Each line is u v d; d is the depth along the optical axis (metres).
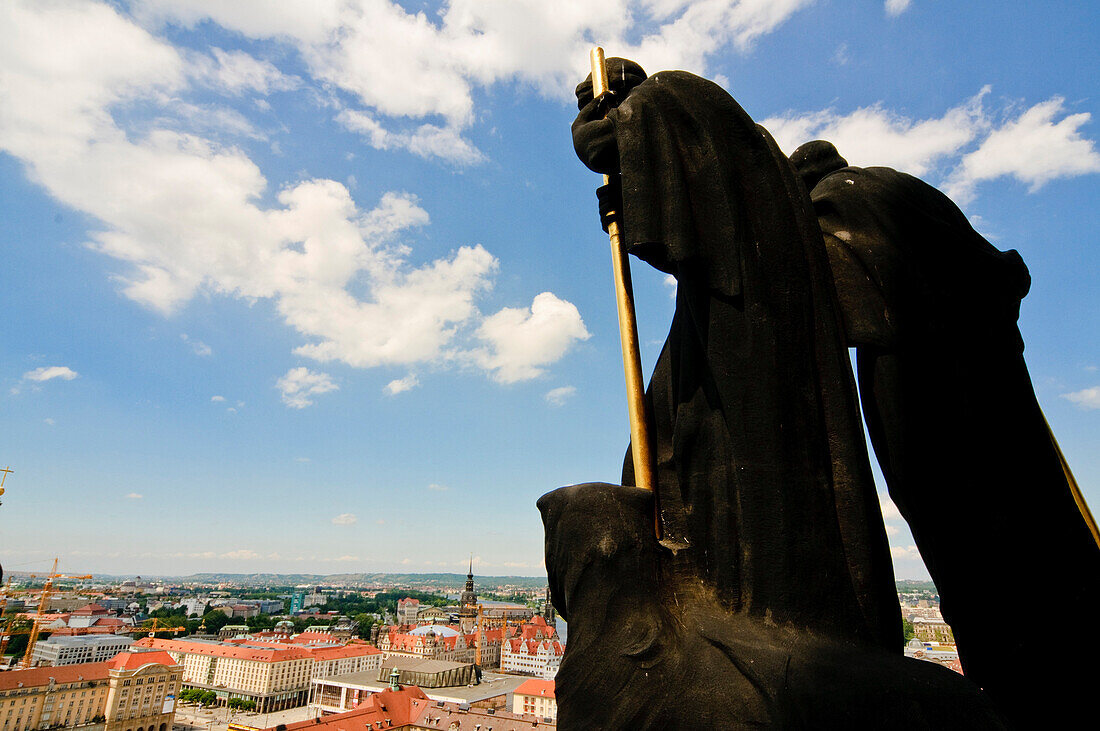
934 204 4.98
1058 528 4.54
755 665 3.56
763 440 4.11
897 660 3.54
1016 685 4.43
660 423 5.36
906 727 3.18
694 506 4.62
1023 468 4.59
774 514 4.00
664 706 3.70
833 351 4.39
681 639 3.96
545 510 4.68
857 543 4.11
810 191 5.62
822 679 3.39
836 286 4.93
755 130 4.62
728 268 4.31
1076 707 4.26
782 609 3.88
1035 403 4.86
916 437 4.72
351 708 103.06
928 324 4.69
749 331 4.24
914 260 4.77
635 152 4.68
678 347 5.19
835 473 4.25
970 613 4.61
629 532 4.22
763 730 3.39
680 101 4.71
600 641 3.98
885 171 5.15
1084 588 4.44
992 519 4.52
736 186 4.47
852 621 3.91
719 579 4.26
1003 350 4.77
